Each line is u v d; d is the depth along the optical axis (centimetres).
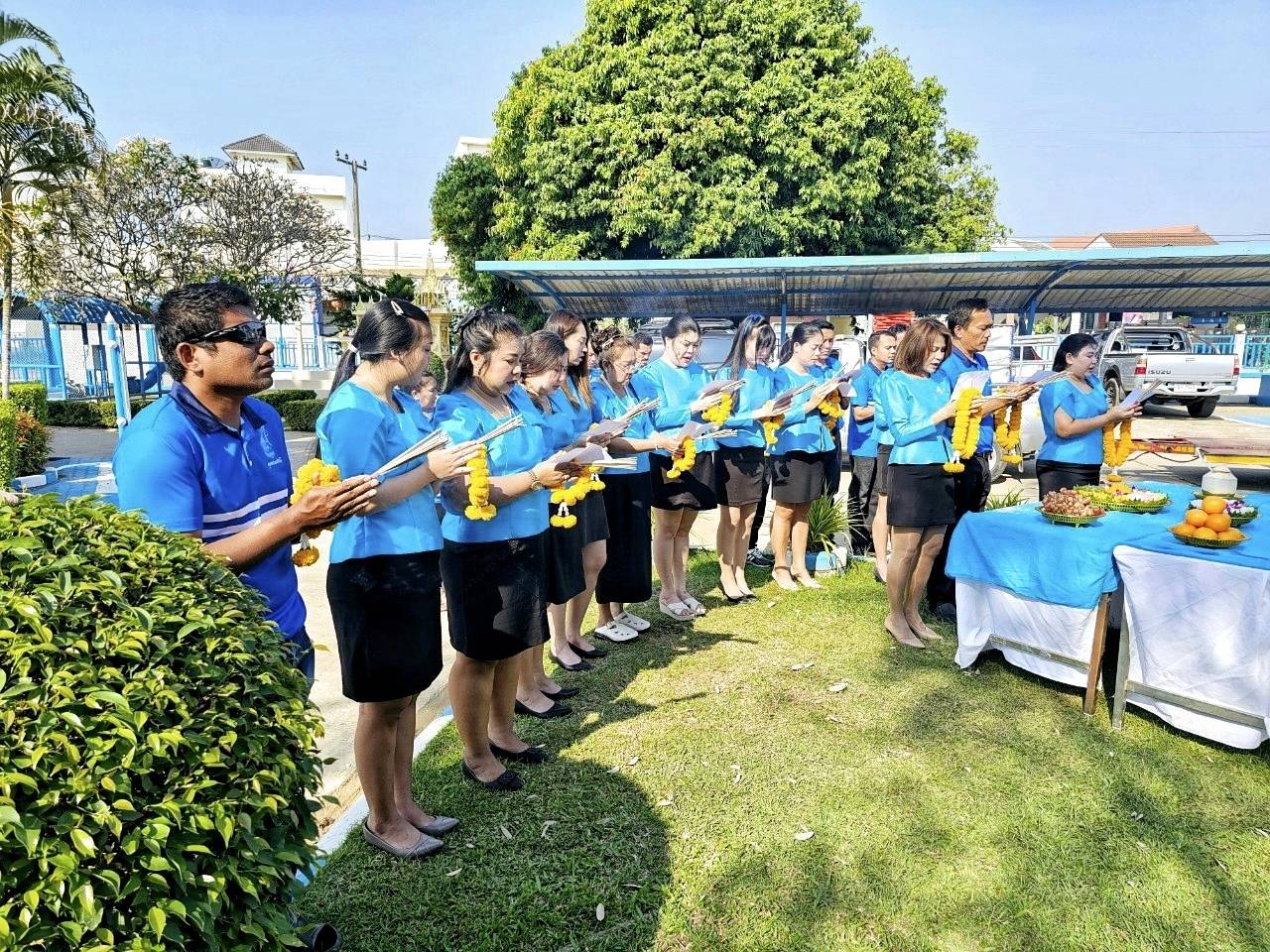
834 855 271
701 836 281
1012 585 390
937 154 1811
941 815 292
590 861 268
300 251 1655
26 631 123
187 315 199
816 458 552
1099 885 256
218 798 129
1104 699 383
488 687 307
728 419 490
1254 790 306
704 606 532
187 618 140
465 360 299
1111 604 428
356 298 1884
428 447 226
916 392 429
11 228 1284
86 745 117
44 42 1267
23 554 132
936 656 440
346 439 236
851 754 336
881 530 567
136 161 1434
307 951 196
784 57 1466
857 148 1480
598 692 399
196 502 199
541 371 320
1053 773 320
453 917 243
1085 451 484
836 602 536
